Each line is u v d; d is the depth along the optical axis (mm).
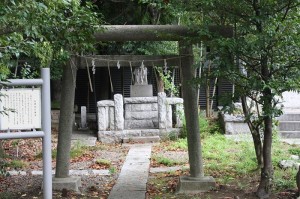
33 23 4715
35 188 7984
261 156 8352
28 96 6297
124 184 8328
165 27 7371
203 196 7102
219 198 6887
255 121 7363
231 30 6871
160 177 8930
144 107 14531
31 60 7043
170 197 7234
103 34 7371
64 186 7656
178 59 7746
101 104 13938
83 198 7340
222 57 6289
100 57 7750
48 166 6371
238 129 13688
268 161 6828
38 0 4816
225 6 6578
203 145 11969
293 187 7164
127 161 10742
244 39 6328
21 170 9797
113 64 7762
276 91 5992
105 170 9820
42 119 6355
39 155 11492
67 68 7719
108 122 14008
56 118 15469
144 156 11359
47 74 6352
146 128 14375
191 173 7703
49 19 5219
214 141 12516
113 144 13547
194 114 7719
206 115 15812
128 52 14484
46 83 6344
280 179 7508
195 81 6809
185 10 6801
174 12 6957
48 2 4965
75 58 7707
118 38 7422
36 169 9984
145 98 14477
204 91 17438
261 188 6797
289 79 6242
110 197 7363
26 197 7375
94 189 7980
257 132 7633
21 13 4387
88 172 9578
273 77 6492
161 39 7410
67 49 6699
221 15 6848
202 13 6906
